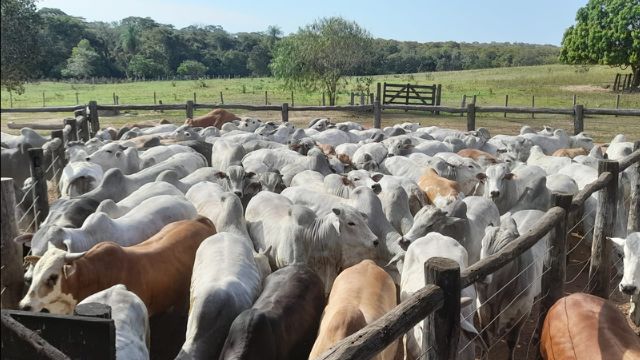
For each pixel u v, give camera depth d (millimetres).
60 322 2797
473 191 10719
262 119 24859
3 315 1918
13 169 10234
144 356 4434
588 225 8953
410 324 3277
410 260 6129
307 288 5402
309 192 8438
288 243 7082
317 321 5297
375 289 5219
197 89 47719
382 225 7609
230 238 6141
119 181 8781
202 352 4738
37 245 5977
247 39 102875
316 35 30766
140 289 5652
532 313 7238
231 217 7094
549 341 4570
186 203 7570
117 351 4137
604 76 53625
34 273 5012
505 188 9484
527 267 6016
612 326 4312
